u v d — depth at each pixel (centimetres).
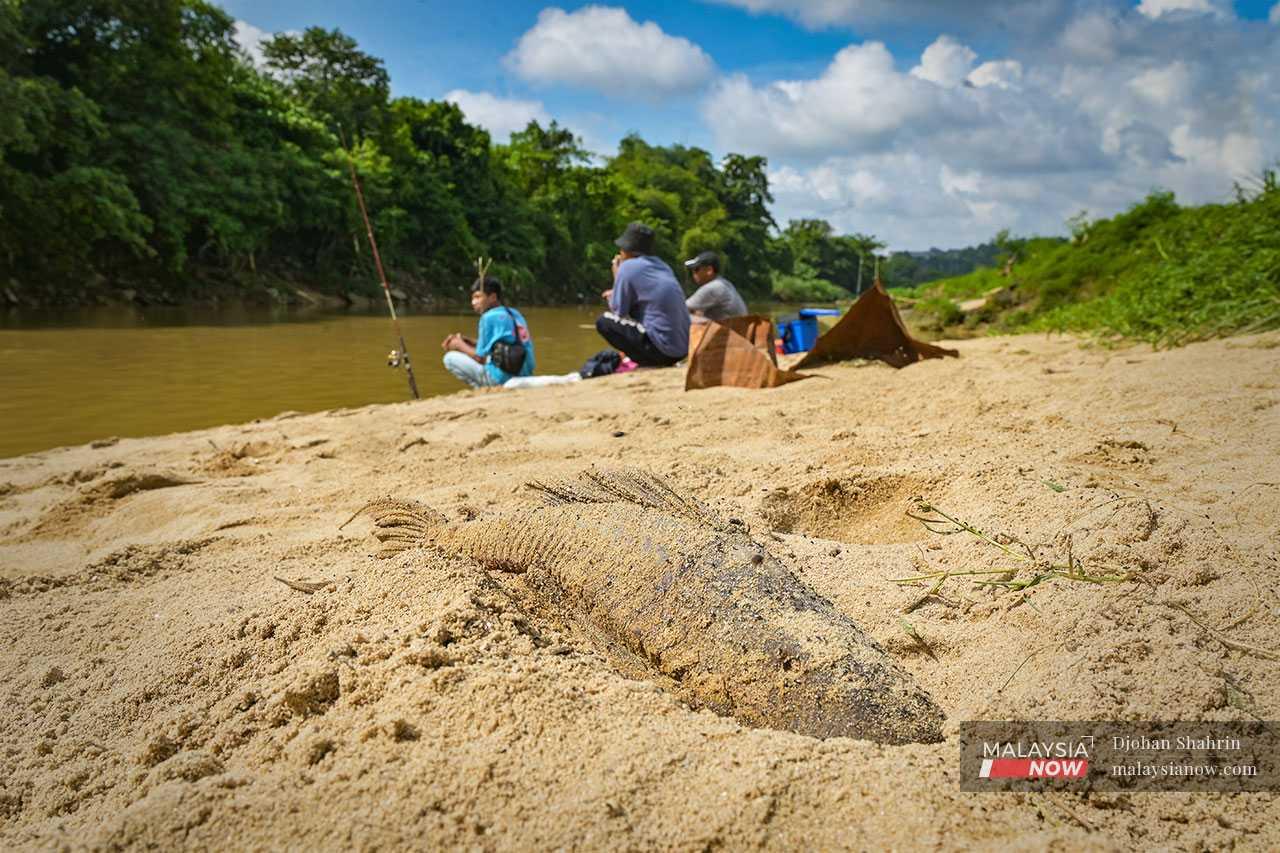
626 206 4181
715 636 119
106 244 1571
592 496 154
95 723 129
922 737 104
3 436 396
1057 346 477
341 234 2138
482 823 87
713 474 233
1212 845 88
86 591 181
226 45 1802
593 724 103
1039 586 140
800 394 356
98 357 680
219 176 1695
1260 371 282
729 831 86
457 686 109
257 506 237
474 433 322
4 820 110
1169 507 164
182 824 89
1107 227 751
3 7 1387
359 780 94
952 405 301
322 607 140
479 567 146
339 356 738
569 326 1236
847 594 150
